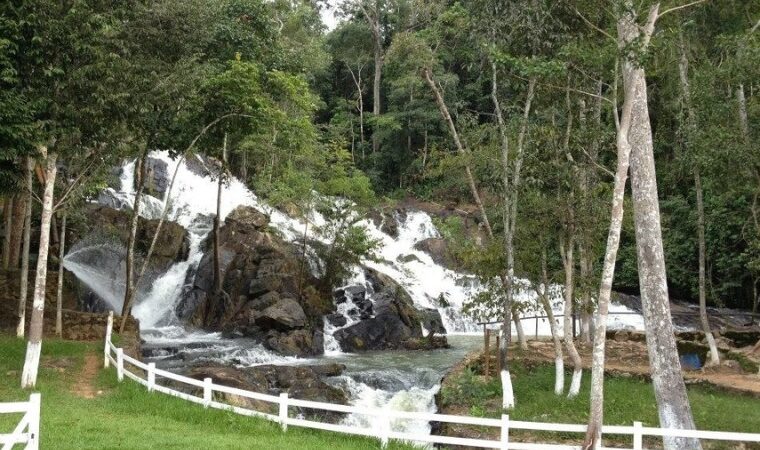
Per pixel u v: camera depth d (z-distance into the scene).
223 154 27.66
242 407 14.61
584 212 16.67
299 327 26.56
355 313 30.16
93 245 29.77
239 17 27.39
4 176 16.97
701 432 10.21
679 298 39.03
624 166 11.13
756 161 17.34
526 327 33.47
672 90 25.08
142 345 23.59
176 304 29.52
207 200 39.16
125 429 11.05
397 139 53.25
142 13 18.70
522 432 13.98
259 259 30.39
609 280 10.91
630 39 12.52
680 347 21.05
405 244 42.31
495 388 17.06
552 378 17.98
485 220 17.77
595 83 17.39
